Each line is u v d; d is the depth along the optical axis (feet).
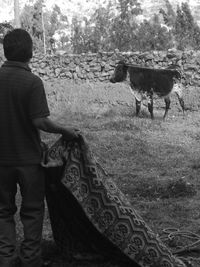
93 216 16.01
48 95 64.49
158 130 44.70
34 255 15.94
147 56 65.31
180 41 82.94
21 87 15.49
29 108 15.44
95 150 35.37
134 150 35.35
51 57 69.05
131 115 53.21
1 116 15.66
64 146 16.16
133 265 16.75
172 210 23.31
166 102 51.03
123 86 63.36
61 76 68.54
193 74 62.95
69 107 58.29
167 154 35.14
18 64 15.80
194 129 45.24
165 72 50.14
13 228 16.25
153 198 25.30
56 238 17.58
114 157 33.88
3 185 15.97
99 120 50.70
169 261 16.11
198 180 28.50
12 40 15.75
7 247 15.89
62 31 118.52
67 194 16.63
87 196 16.02
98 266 17.01
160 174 29.86
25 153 15.65
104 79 66.85
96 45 86.38
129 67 50.60
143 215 22.49
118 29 85.66
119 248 16.02
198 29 86.58
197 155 34.81
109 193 16.06
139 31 85.05
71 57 68.23
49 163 15.80
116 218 15.94
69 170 16.03
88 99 62.64
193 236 19.93
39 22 99.45
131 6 106.11
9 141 15.64
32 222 15.94
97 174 16.03
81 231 17.25
